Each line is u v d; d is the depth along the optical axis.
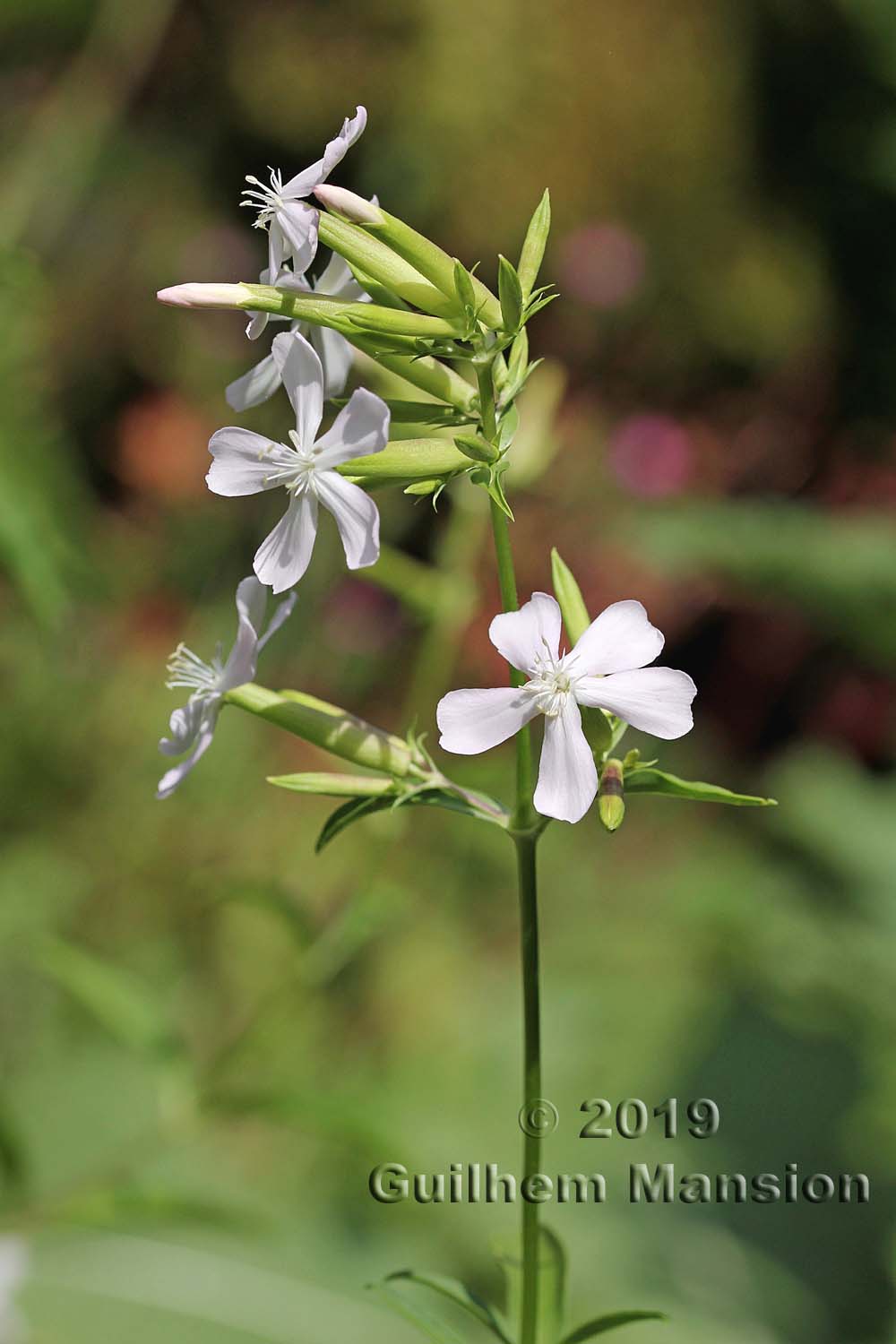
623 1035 0.77
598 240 1.16
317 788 0.38
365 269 0.38
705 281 1.23
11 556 0.50
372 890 0.49
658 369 1.23
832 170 1.27
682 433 1.07
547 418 0.49
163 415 1.09
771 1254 0.65
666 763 1.04
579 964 0.84
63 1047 0.68
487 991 0.81
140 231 1.24
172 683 0.39
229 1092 0.47
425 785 0.38
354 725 0.39
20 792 0.80
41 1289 0.52
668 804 1.01
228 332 1.22
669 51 1.23
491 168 1.20
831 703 1.12
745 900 0.84
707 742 1.15
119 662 0.87
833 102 1.25
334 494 0.37
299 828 0.84
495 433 0.38
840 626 0.87
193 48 1.26
